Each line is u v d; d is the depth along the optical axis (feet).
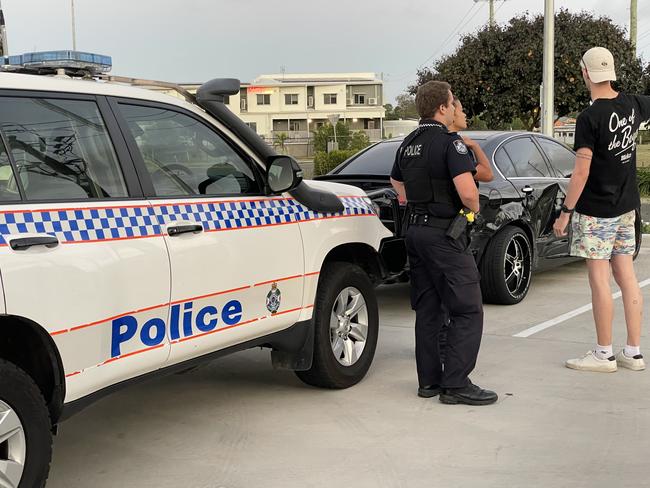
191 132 12.58
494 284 22.13
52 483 11.50
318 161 96.63
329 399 15.10
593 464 11.82
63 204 10.05
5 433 9.05
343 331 15.61
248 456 12.41
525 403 14.58
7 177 9.55
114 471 11.93
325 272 15.15
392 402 14.85
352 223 15.51
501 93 60.54
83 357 10.02
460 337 14.35
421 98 14.30
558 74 57.36
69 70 11.87
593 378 16.02
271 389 15.83
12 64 11.96
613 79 15.26
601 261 16.14
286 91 231.30
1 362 9.05
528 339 19.17
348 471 11.75
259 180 13.66
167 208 11.55
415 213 14.46
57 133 10.37
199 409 14.67
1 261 8.96
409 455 12.28
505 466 11.79
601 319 16.25
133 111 11.64
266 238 13.20
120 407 14.87
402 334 20.26
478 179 14.73
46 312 9.43
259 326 13.17
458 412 14.19
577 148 15.53
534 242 23.41
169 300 11.30
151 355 11.09
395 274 19.58
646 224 39.78
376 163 22.80
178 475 11.74
